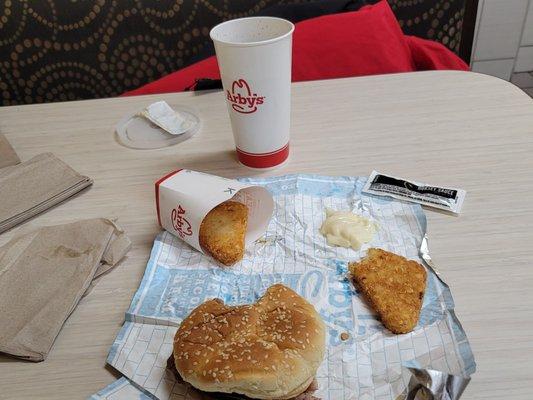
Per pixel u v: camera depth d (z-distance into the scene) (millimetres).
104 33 1054
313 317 309
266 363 273
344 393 286
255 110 444
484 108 555
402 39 815
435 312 329
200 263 393
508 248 372
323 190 454
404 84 627
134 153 551
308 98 624
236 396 283
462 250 377
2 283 368
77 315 359
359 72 762
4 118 649
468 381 270
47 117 644
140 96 677
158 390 297
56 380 313
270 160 488
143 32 1054
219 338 295
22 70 1110
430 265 364
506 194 425
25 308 349
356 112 580
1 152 527
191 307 350
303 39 765
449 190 432
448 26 1023
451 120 541
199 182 409
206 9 1024
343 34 760
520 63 1295
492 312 325
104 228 411
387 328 323
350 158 500
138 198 477
